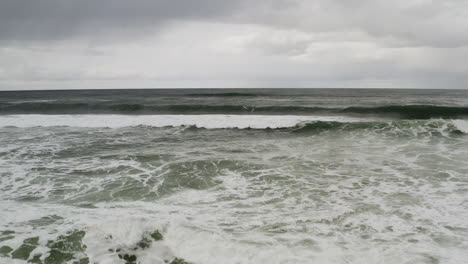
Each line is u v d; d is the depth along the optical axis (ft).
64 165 28.37
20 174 25.80
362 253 13.75
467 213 17.93
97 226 15.74
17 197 20.93
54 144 36.94
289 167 27.50
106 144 37.04
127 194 21.50
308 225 16.56
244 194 21.48
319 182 23.71
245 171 26.48
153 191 22.06
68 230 15.51
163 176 25.23
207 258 13.48
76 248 14.12
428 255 13.58
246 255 13.53
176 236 14.97
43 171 26.61
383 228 16.22
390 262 13.07
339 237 15.25
